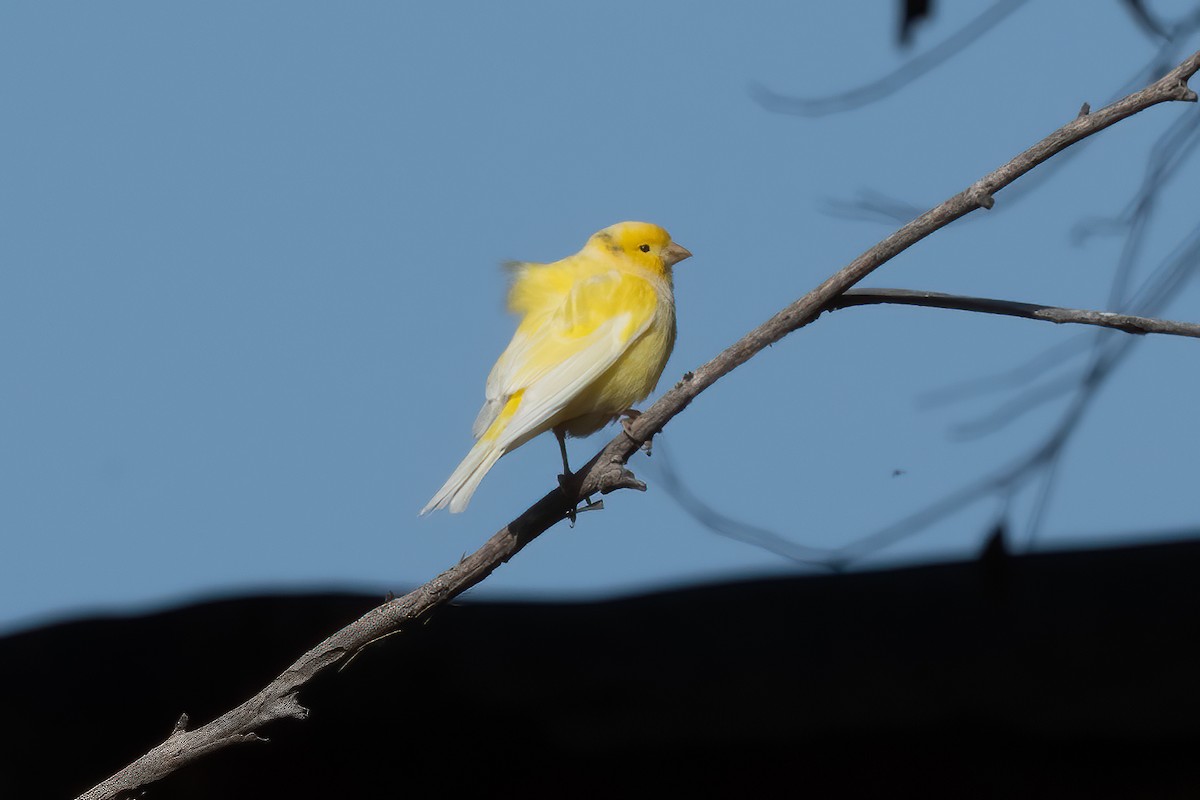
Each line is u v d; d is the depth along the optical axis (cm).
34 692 1316
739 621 1367
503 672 1325
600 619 1388
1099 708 1220
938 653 1291
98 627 1402
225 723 688
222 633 1371
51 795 1238
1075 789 1208
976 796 1214
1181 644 1262
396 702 1305
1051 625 1306
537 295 985
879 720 1238
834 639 1327
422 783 1264
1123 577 1365
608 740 1268
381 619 694
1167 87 616
